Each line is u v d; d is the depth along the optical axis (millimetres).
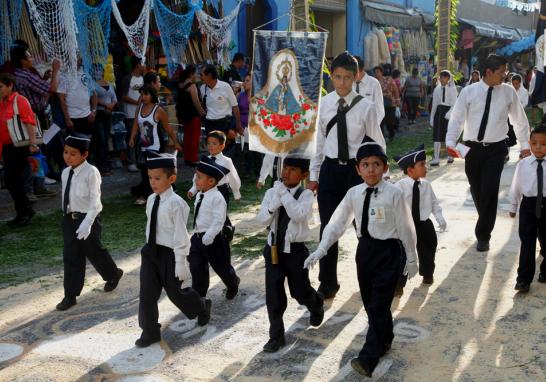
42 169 9594
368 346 3678
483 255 6152
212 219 4797
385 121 16172
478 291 5148
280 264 4203
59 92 10164
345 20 21062
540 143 4992
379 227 3877
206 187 4863
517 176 5160
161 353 4172
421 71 24125
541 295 5020
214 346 4258
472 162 6262
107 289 5430
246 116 10805
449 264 5898
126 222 7980
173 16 11391
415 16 23641
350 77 4691
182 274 4176
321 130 4961
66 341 4414
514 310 4715
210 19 12469
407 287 5301
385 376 3740
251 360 4023
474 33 25141
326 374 3799
